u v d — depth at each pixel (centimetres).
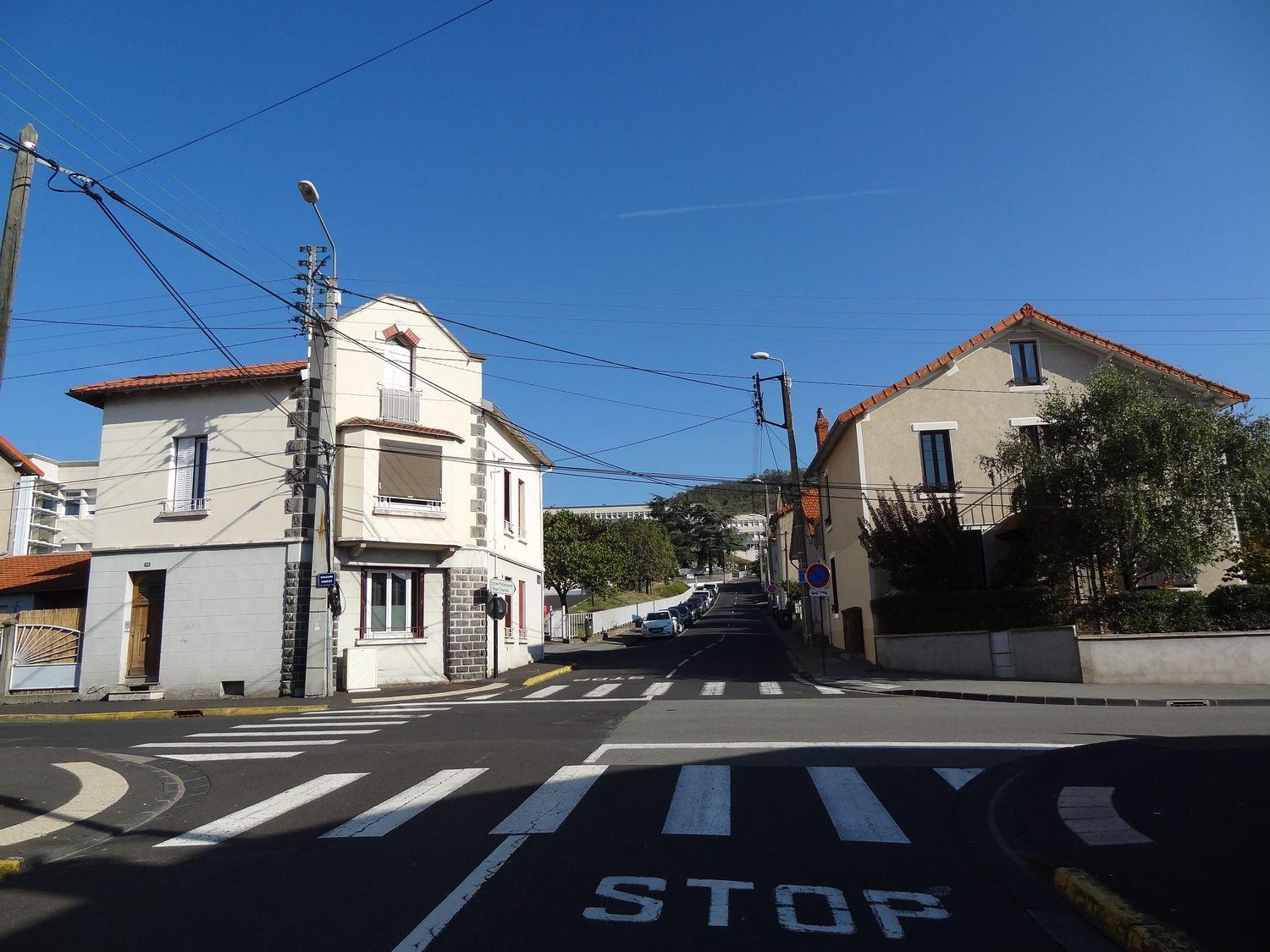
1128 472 1950
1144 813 762
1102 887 571
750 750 1105
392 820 795
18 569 2788
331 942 511
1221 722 1305
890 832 737
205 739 1402
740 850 686
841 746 1123
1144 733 1205
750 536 14775
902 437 2597
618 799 855
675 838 720
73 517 3622
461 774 999
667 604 7356
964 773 962
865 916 552
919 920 548
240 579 2262
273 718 1697
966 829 749
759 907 564
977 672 2112
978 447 2566
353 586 2323
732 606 8175
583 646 4456
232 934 530
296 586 2234
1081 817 765
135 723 1764
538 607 3291
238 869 668
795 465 2973
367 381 2398
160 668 2245
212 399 2359
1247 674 1900
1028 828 748
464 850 692
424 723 1505
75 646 2323
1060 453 2048
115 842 780
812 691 1972
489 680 2484
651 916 548
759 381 3166
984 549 2492
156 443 2364
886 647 2320
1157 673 1933
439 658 2433
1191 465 1936
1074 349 2620
